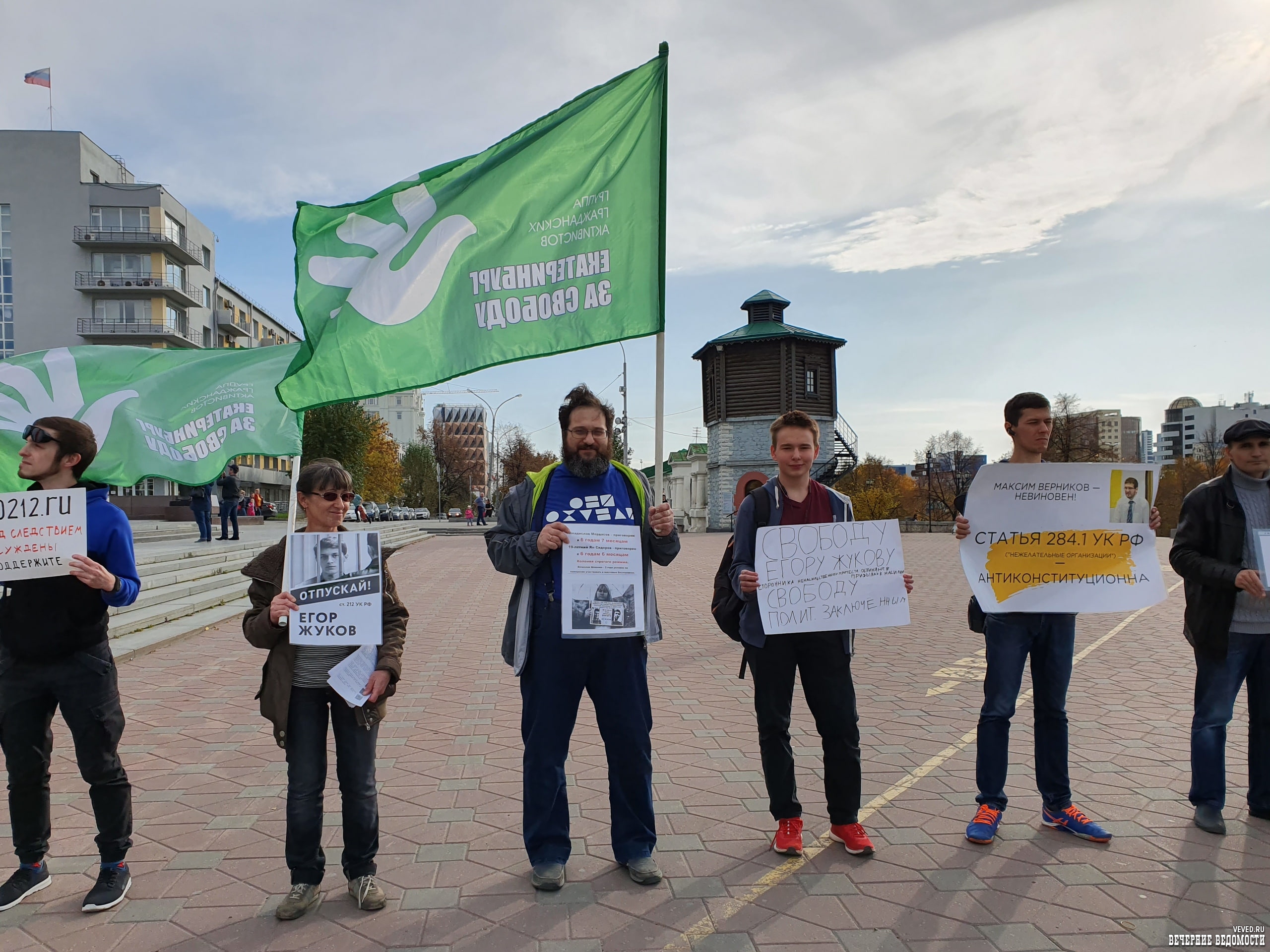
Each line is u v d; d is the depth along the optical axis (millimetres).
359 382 3359
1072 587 3561
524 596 3258
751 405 37031
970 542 3680
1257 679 3648
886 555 3449
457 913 2910
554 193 3586
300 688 2971
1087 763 4520
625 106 3623
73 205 52688
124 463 4266
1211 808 3586
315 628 2924
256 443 4453
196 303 56531
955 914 2865
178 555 11883
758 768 4504
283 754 4793
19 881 3008
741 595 3451
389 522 43656
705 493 47594
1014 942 2684
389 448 60594
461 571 17297
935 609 11273
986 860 3285
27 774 2977
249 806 3984
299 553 2971
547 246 3564
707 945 2684
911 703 5930
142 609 9117
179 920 2873
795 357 36562
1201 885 3066
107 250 53312
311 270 3395
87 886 3137
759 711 3469
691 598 12398
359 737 3004
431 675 7043
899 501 63375
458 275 3492
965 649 8148
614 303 3559
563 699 3180
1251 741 3707
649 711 3305
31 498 2828
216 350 4648
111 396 4352
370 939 2740
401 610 3188
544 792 3158
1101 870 3193
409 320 3434
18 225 52500
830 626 3367
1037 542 3627
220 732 5242
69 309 52844
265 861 3363
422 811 3904
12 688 2885
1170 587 14375
